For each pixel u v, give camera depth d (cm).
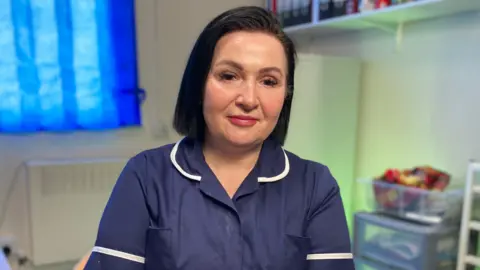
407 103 207
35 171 209
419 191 168
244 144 70
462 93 182
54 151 224
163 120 246
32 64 209
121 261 68
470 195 154
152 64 241
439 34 190
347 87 224
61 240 216
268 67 67
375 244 176
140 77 239
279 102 70
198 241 68
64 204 215
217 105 68
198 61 71
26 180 216
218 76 68
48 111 214
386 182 182
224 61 67
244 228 69
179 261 67
